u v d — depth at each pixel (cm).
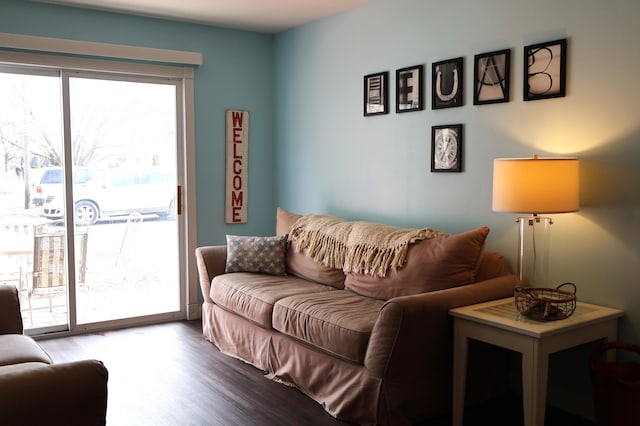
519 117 319
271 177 533
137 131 462
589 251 290
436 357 280
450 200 363
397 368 267
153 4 418
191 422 284
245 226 521
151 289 477
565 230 301
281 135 524
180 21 470
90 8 427
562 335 250
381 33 408
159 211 477
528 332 241
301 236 412
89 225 446
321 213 479
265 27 496
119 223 459
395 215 404
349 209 448
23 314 425
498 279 310
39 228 427
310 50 480
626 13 270
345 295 347
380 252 341
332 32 454
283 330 329
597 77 283
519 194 274
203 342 419
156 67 458
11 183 415
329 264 379
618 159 276
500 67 326
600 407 260
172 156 480
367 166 427
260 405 305
